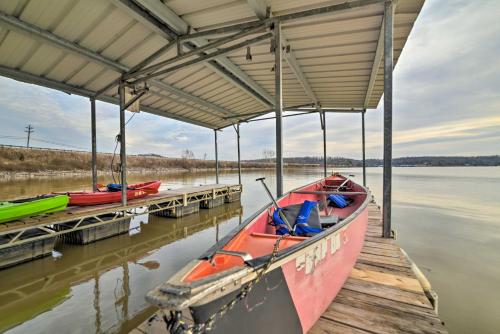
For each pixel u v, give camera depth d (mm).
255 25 3887
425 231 10820
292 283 1599
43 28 4203
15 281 4594
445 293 5309
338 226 2211
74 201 7035
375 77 6277
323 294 2018
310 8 3717
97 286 4430
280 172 4043
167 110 9656
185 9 3787
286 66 5934
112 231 7336
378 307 2180
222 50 4344
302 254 1676
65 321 3355
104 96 7418
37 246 5586
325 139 10258
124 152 7055
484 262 7301
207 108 9719
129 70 5832
